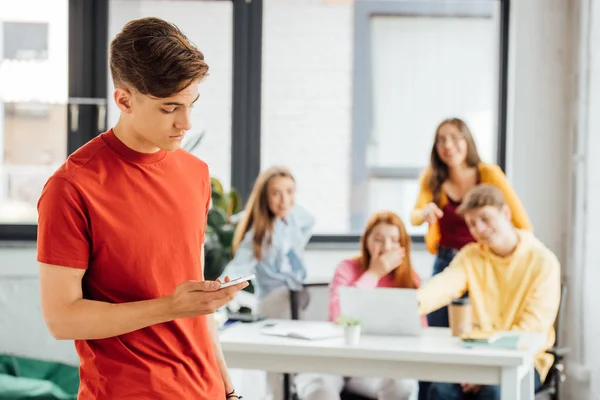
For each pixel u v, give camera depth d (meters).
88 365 1.52
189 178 1.63
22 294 3.81
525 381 2.90
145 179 1.56
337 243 4.50
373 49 4.51
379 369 2.81
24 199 4.48
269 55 4.52
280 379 3.75
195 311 1.44
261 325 3.21
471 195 3.40
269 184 3.77
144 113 1.46
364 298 3.04
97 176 1.51
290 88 4.52
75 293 1.47
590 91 3.99
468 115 4.52
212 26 4.50
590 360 3.90
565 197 4.32
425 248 4.46
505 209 3.41
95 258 1.50
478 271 3.42
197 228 1.62
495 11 4.48
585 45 4.07
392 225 3.47
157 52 1.43
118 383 1.50
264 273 3.76
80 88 4.47
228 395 1.76
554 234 4.34
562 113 4.33
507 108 4.46
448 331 3.14
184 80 1.43
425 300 3.37
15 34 4.46
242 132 4.52
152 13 4.48
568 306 4.20
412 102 4.53
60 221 1.46
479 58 4.50
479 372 2.74
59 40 4.46
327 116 4.53
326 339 2.93
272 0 4.49
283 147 4.54
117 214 1.51
